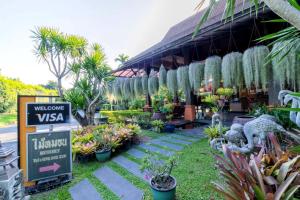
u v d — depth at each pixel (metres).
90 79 6.62
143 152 4.18
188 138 4.95
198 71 4.46
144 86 6.43
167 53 6.38
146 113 7.52
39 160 2.95
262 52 3.08
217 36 4.99
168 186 2.24
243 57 3.41
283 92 2.48
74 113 6.46
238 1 4.38
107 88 6.97
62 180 3.04
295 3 1.18
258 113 3.75
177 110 7.91
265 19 3.60
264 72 3.06
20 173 2.40
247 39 5.26
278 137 2.31
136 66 7.86
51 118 3.13
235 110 7.76
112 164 3.69
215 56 4.11
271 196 1.09
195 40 4.96
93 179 3.09
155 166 2.57
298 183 1.19
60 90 6.36
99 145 4.17
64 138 3.17
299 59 2.43
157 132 6.05
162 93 7.79
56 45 6.11
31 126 2.98
